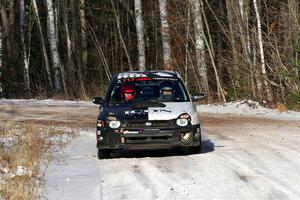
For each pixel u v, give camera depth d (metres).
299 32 55.22
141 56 68.12
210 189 19.28
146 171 22.48
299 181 20.06
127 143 25.16
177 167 23.08
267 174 21.27
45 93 77.31
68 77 88.44
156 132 24.94
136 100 27.20
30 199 18.20
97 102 27.73
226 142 29.67
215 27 79.12
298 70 54.44
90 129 37.47
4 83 81.31
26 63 87.38
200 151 26.17
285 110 49.53
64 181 21.12
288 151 26.16
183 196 18.47
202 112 48.50
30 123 39.78
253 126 37.09
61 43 100.38
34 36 107.81
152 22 86.56
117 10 93.38
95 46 99.81
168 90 27.47
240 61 59.00
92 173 22.53
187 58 68.12
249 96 57.47
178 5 68.44
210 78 68.12
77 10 99.19
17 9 93.19
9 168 23.19
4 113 50.00
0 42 82.38
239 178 20.73
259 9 63.59
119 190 19.53
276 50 57.03
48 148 28.75
